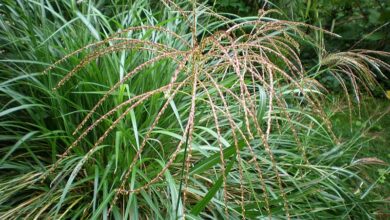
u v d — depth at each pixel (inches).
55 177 81.8
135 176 80.7
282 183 94.7
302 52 167.3
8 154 80.0
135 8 111.3
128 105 82.4
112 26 118.4
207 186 87.7
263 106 69.4
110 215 78.4
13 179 83.4
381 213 98.3
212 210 82.8
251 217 78.4
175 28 109.0
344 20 179.3
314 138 105.3
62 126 91.0
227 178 87.6
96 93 83.8
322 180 93.3
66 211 77.0
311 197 95.3
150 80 90.0
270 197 88.4
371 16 171.0
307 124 115.1
